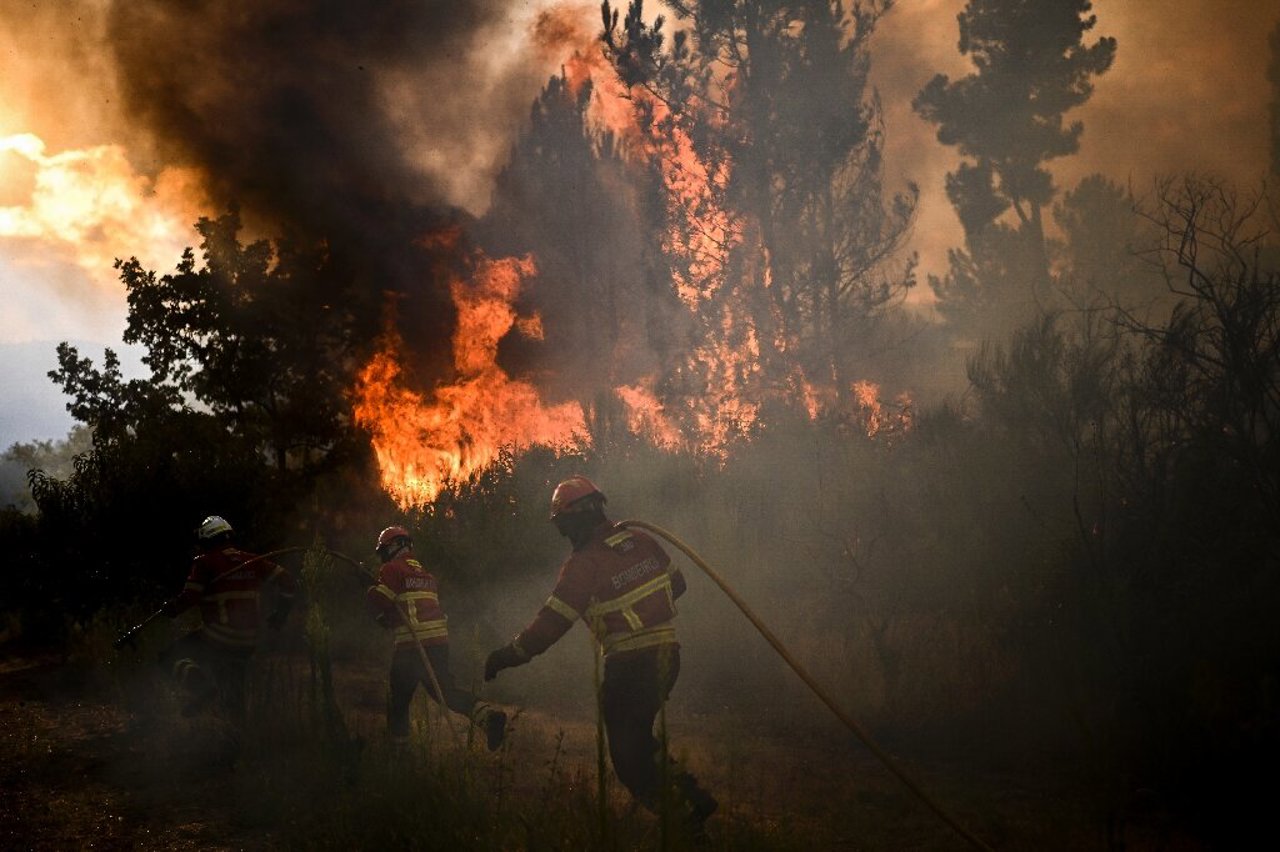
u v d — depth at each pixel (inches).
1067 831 201.0
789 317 781.9
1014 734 269.9
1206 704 238.2
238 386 1042.7
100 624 462.3
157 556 497.0
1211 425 292.7
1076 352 348.5
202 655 305.9
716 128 811.4
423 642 275.6
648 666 207.8
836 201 810.8
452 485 552.7
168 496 498.0
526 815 204.4
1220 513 288.2
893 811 225.3
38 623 538.3
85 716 342.0
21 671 444.5
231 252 1076.5
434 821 209.3
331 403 1111.6
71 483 517.0
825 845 200.7
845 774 253.0
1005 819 215.6
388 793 225.0
